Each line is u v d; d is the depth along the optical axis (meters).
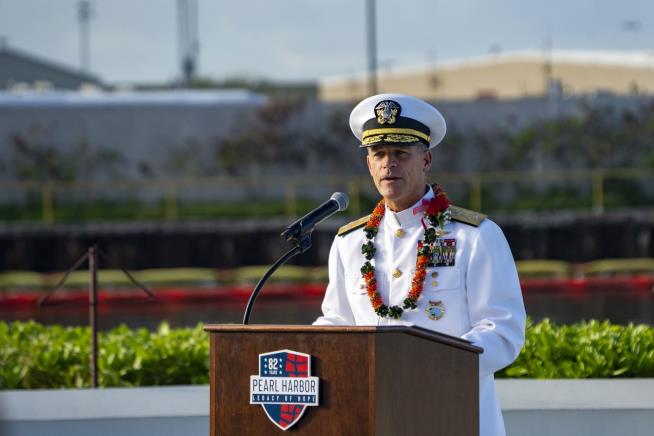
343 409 9.27
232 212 87.06
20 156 87.38
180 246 79.69
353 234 12.31
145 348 21.78
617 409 16.81
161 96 90.25
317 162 90.25
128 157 88.56
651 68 125.69
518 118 90.19
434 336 9.70
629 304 55.12
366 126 11.75
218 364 9.72
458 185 87.31
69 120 88.19
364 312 11.91
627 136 89.19
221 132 89.50
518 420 16.86
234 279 71.06
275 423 9.48
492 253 11.41
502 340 10.96
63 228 79.00
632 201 87.81
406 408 9.48
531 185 88.25
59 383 22.00
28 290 69.25
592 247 80.19
